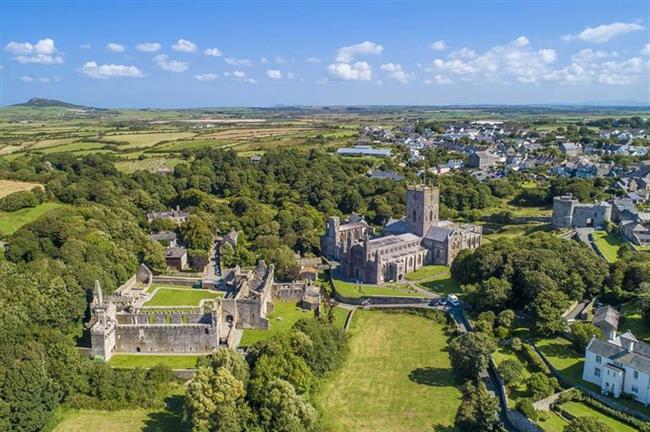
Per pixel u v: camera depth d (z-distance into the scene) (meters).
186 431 127.19
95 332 155.25
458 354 150.88
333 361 156.88
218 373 128.38
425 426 130.75
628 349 135.75
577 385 138.25
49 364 136.12
